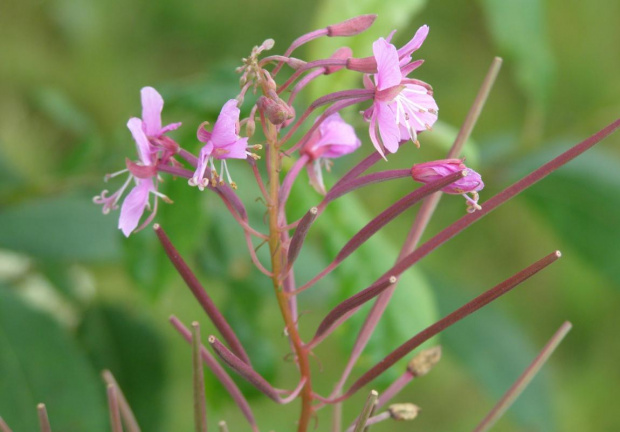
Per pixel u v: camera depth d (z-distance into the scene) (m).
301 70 0.46
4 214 0.69
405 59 0.46
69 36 1.20
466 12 1.24
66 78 1.18
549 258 0.45
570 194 0.76
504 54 0.71
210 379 0.65
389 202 0.86
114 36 1.23
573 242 0.77
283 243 0.47
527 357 0.77
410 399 1.23
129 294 0.90
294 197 0.60
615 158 0.80
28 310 0.65
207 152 0.44
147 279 0.63
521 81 0.72
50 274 0.73
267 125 0.46
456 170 0.45
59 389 0.64
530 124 0.76
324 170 0.60
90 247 0.68
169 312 1.02
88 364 0.65
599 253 0.76
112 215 0.69
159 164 0.46
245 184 0.69
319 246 0.72
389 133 0.45
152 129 0.45
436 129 0.60
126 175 0.68
